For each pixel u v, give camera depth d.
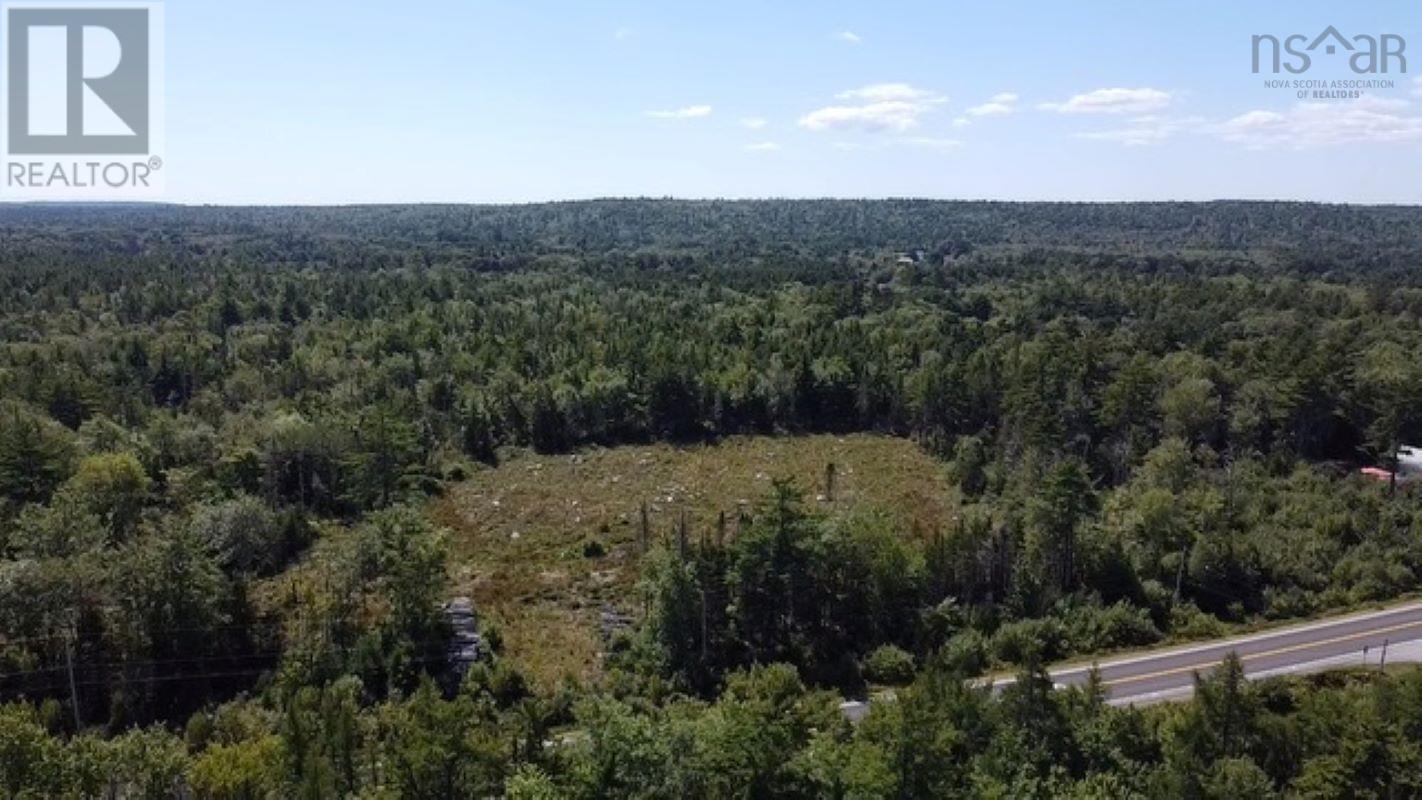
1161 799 42.47
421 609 61.84
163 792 42.72
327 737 45.88
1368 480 91.25
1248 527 82.12
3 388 98.19
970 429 109.69
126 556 60.75
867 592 69.00
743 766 39.53
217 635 60.19
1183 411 99.56
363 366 118.31
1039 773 45.16
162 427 91.88
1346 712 49.50
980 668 64.88
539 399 106.69
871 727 43.50
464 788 41.94
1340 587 75.75
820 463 102.06
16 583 57.09
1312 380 98.19
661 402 111.00
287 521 76.31
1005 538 73.38
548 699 57.38
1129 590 73.19
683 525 69.69
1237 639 68.81
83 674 57.34
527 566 76.06
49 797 40.47
